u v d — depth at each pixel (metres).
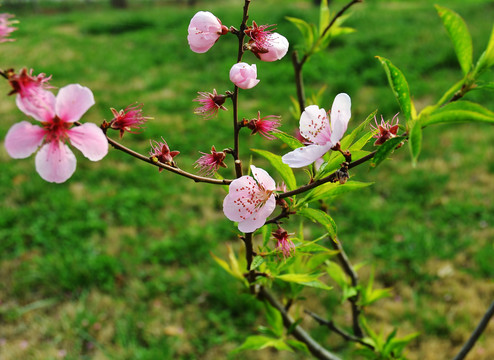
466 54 1.00
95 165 6.80
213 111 1.16
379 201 5.80
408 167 6.46
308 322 4.23
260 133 1.15
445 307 4.34
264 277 1.46
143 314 4.41
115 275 4.81
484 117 0.87
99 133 0.93
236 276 1.55
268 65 10.27
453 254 4.88
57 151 0.92
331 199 1.76
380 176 6.34
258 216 1.10
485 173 6.20
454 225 5.33
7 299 4.60
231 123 7.64
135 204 5.91
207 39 1.09
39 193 6.17
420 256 4.87
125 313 4.41
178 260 5.05
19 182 6.36
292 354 4.01
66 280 4.68
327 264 2.00
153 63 11.55
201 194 6.09
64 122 0.90
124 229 5.46
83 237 5.35
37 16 20.42
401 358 2.00
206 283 4.64
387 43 11.07
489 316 1.86
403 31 11.98
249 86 1.11
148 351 4.02
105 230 5.43
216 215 5.71
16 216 5.66
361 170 6.48
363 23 13.50
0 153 7.05
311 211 1.12
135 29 15.52
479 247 4.93
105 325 4.31
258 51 1.09
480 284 4.49
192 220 5.57
